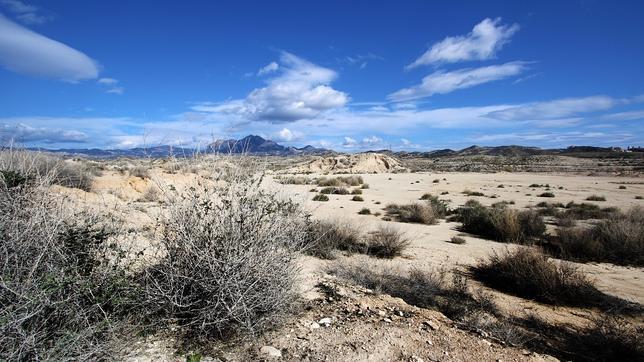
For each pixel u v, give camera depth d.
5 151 3.69
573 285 7.15
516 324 5.81
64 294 2.74
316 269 6.81
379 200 26.42
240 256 3.39
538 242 12.98
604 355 4.95
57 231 2.96
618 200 28.78
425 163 134.50
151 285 3.46
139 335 3.30
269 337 3.66
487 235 14.09
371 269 6.96
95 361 2.66
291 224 4.02
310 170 83.00
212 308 3.36
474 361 3.61
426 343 3.85
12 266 2.60
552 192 35.06
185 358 3.14
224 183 3.83
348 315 4.42
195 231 3.49
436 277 7.62
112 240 3.82
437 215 19.12
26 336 2.34
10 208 2.92
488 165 108.81
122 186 12.69
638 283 8.73
